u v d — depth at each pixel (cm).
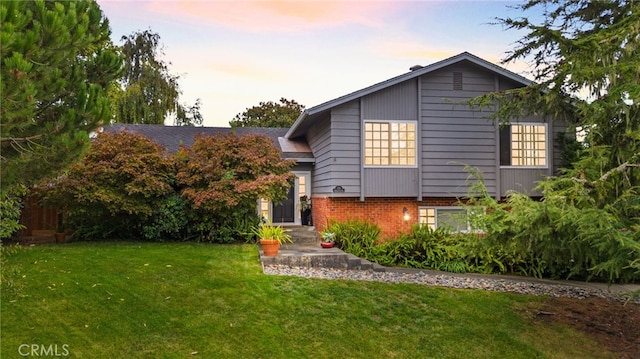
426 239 1172
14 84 369
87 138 455
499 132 1349
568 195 635
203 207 1123
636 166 675
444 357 598
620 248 550
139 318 615
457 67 1337
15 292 648
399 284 830
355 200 1329
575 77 741
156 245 1088
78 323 588
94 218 1152
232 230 1182
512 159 1367
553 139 1377
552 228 587
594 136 742
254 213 1244
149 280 749
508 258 1102
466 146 1336
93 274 758
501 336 661
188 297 694
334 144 1280
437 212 1366
